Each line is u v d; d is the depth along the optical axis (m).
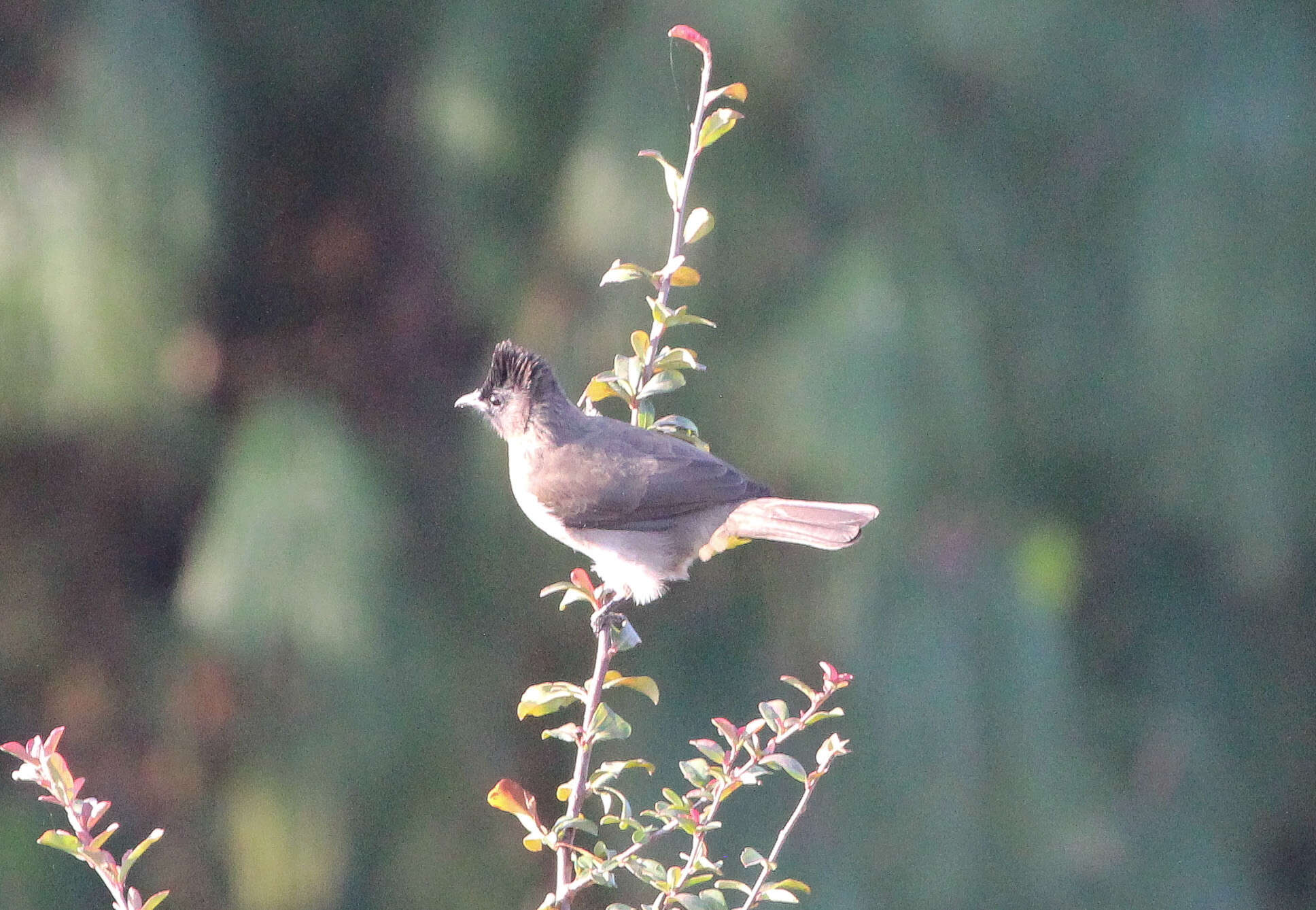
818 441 10.67
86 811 5.64
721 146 11.24
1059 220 12.48
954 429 10.95
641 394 6.61
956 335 11.05
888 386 10.70
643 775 11.62
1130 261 12.38
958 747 10.78
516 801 6.09
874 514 7.79
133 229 10.85
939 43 11.61
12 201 10.75
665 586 8.30
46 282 10.70
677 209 6.66
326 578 10.89
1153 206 12.24
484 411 8.67
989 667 10.92
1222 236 12.12
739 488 8.11
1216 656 13.54
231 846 11.57
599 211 11.07
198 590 10.97
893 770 10.78
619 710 11.90
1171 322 12.19
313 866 11.28
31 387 11.00
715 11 11.07
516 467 8.53
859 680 10.93
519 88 11.78
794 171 11.48
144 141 10.86
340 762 11.17
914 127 11.57
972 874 10.75
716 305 11.30
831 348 10.75
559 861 6.01
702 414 11.30
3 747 5.56
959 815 10.73
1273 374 12.26
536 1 11.70
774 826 11.07
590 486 8.13
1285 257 12.16
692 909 5.88
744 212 11.27
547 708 6.30
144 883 11.93
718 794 6.00
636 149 11.03
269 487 11.05
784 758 6.01
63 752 12.41
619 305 11.15
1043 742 10.92
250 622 10.84
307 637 10.88
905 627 10.91
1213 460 12.41
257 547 10.89
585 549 8.34
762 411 11.01
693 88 11.20
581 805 6.16
